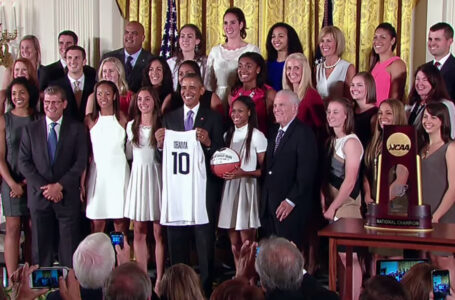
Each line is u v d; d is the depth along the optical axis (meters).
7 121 13.92
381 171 8.97
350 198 12.37
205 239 12.96
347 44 16.44
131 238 15.59
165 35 17.31
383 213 8.91
